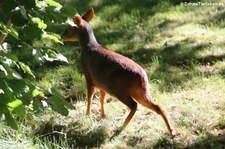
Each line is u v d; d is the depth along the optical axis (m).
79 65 12.53
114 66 8.54
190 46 13.03
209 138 8.13
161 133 8.51
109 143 8.38
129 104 8.45
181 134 8.41
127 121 8.47
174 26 14.76
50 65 12.58
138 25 15.17
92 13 9.80
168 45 13.29
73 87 11.02
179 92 10.37
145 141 8.33
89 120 9.07
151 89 10.54
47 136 8.55
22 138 8.25
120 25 15.37
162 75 11.36
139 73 8.38
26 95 5.29
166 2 16.66
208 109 9.19
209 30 14.05
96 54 8.96
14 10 5.04
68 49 13.70
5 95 5.10
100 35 14.66
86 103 10.29
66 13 5.62
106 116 9.39
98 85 8.94
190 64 11.92
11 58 5.45
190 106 9.33
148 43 13.73
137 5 16.75
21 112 5.23
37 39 5.39
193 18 15.17
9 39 14.03
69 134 8.67
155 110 8.39
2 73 5.22
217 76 10.87
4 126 8.38
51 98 5.71
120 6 16.69
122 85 8.44
